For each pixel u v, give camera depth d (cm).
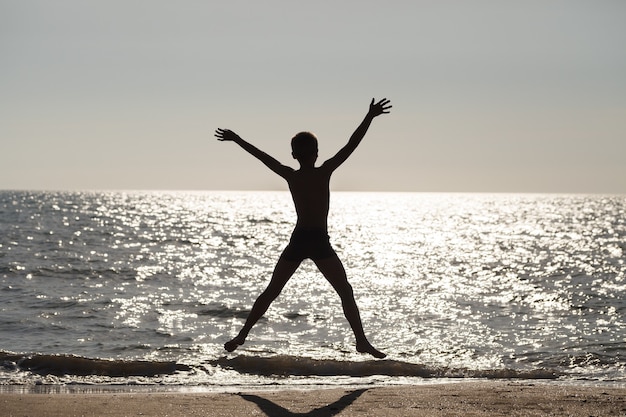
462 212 12669
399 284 2550
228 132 591
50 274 2605
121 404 650
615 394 707
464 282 2647
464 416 595
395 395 698
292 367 983
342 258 3803
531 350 1229
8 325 1459
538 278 2811
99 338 1335
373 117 582
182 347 1243
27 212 8450
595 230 6938
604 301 2042
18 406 640
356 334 593
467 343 1316
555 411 620
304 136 594
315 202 589
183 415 596
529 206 16675
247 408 627
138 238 4903
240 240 4978
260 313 600
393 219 9644
